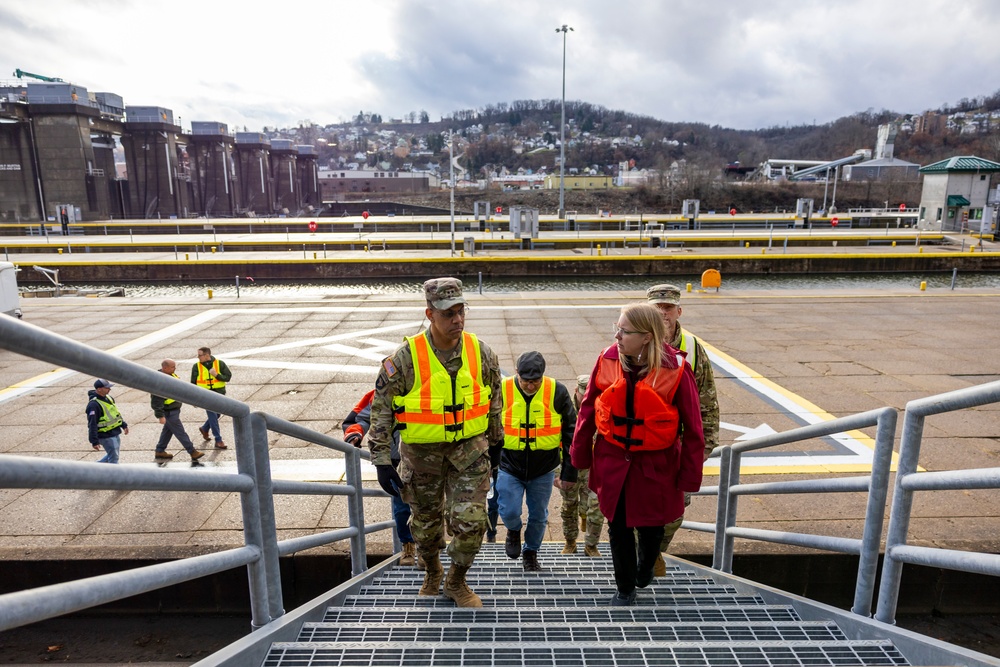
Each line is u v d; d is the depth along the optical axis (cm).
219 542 635
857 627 283
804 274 3506
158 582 174
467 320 1789
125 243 4291
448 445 341
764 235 4594
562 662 261
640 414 306
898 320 1770
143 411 1070
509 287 3148
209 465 857
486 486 346
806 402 1095
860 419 292
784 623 302
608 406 313
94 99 7181
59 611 131
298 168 11244
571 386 1196
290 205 10619
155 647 521
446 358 332
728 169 12712
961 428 938
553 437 479
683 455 315
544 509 502
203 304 2091
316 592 602
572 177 11825
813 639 293
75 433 970
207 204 8825
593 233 5128
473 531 337
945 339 1539
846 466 830
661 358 305
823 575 597
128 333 1662
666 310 394
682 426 315
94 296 2770
